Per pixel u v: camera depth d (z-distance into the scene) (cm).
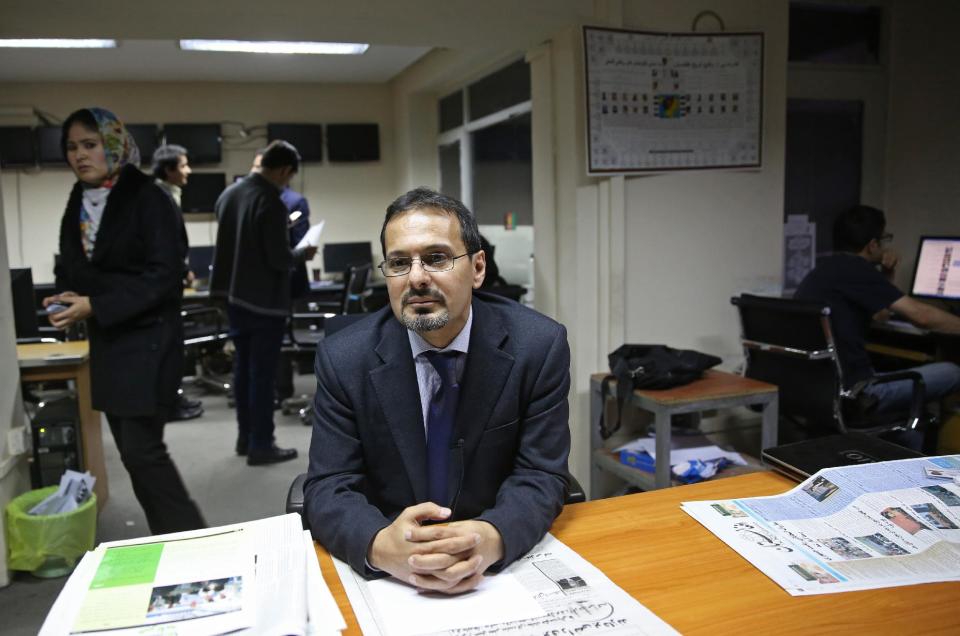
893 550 106
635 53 300
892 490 122
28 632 220
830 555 106
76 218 238
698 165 317
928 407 303
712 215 329
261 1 251
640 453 266
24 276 320
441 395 134
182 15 260
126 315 223
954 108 358
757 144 325
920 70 376
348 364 134
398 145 671
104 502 328
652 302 324
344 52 538
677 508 126
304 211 490
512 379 133
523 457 133
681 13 312
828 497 123
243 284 361
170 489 239
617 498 132
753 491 133
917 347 339
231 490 343
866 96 392
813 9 382
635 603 94
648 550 110
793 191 388
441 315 121
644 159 308
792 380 271
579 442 321
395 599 99
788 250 389
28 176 612
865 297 268
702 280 331
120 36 285
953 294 338
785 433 328
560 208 321
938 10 364
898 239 394
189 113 644
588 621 90
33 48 502
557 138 318
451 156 600
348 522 112
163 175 437
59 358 285
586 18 293
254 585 94
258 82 656
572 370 321
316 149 665
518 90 457
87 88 621
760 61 320
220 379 570
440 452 135
